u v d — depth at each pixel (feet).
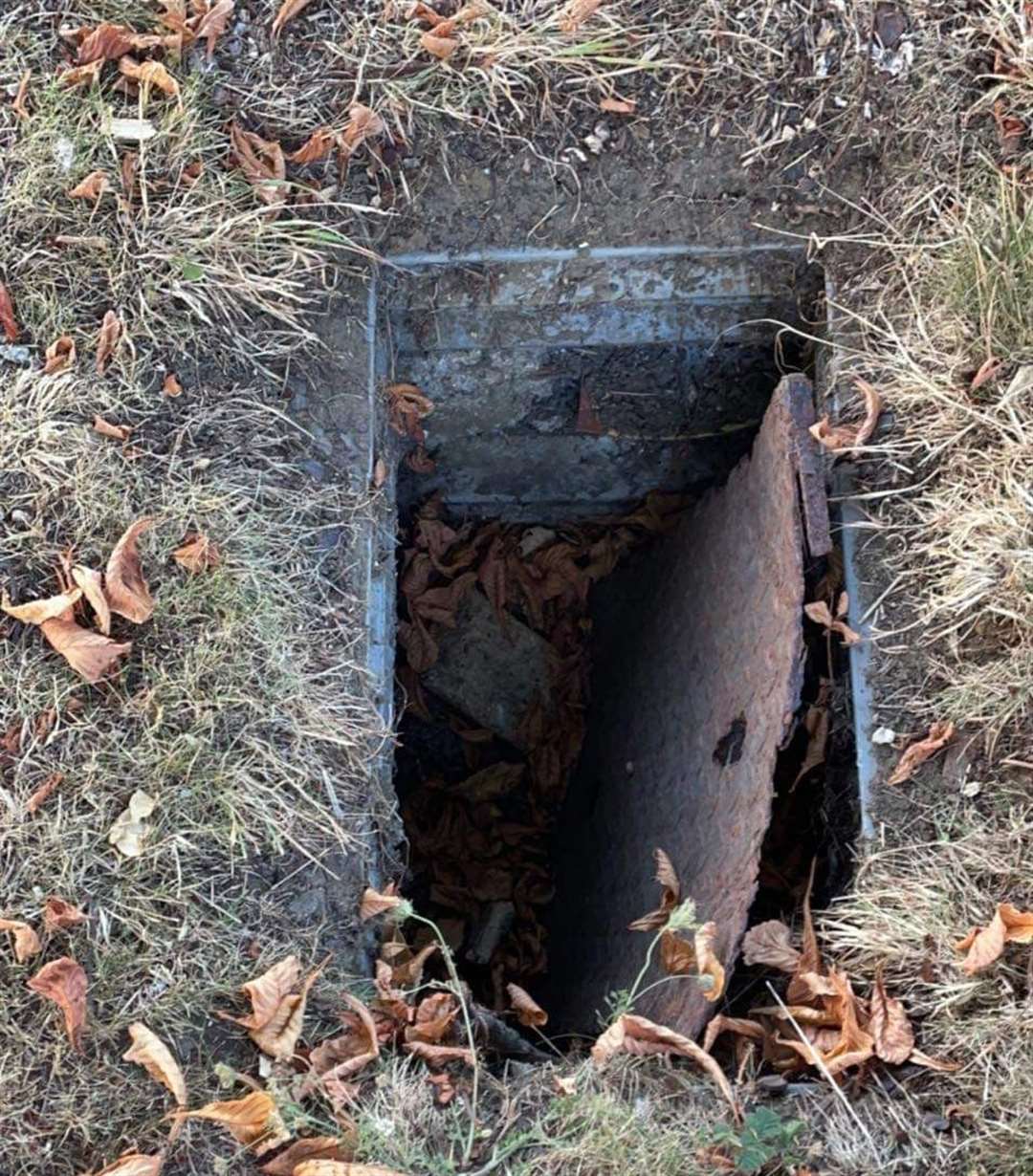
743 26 8.07
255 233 7.96
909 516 8.00
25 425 7.80
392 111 8.02
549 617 9.70
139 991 7.57
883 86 8.08
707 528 8.61
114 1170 7.36
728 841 7.85
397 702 9.42
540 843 9.61
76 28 7.98
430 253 8.19
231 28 8.05
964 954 7.66
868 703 7.97
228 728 7.79
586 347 8.46
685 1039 7.58
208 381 7.97
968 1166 7.52
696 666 8.43
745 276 8.27
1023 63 8.03
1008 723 7.80
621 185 8.13
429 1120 7.52
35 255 7.89
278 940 7.70
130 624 7.77
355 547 8.06
